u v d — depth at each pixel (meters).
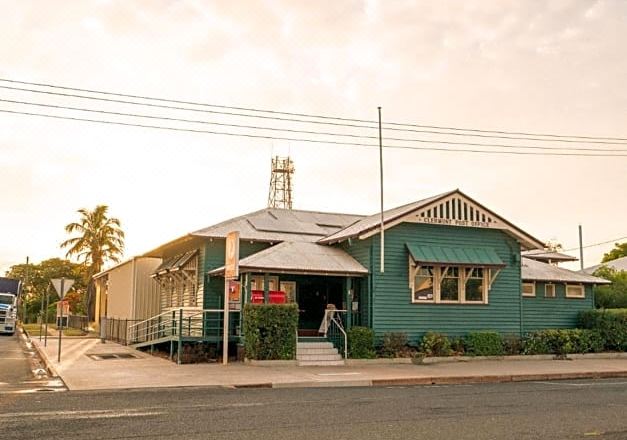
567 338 26.42
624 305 34.12
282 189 45.03
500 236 26.89
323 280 27.22
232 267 21.03
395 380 17.61
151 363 21.56
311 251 24.92
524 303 28.44
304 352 22.19
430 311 24.98
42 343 32.12
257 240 25.91
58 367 19.83
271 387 16.27
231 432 9.73
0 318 43.84
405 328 24.41
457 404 13.10
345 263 24.42
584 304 29.86
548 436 9.65
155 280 32.62
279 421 10.76
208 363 21.66
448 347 24.34
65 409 11.89
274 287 26.34
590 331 27.19
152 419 10.83
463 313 25.59
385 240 24.66
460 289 25.70
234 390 15.42
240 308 22.64
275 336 21.45
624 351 27.62
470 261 25.14
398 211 26.27
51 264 88.69
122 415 11.22
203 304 25.20
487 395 14.79
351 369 20.31
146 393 14.57
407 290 24.69
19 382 16.58
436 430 10.07
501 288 26.59
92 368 19.64
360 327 23.27
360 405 12.80
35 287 86.94
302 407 12.44
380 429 10.10
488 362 23.70
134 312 31.72
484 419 11.17
